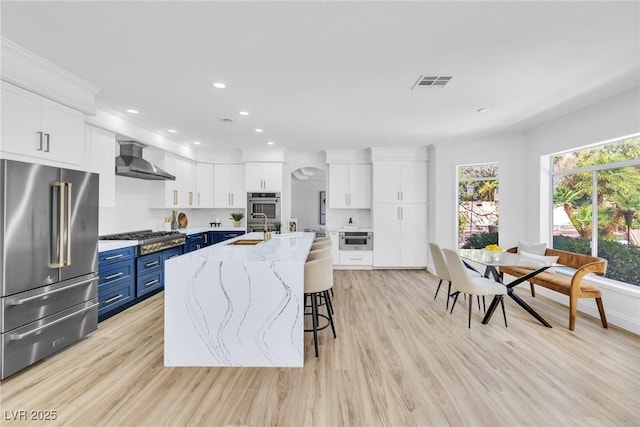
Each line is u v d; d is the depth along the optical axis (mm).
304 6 1915
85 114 3172
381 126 4652
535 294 4570
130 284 3941
